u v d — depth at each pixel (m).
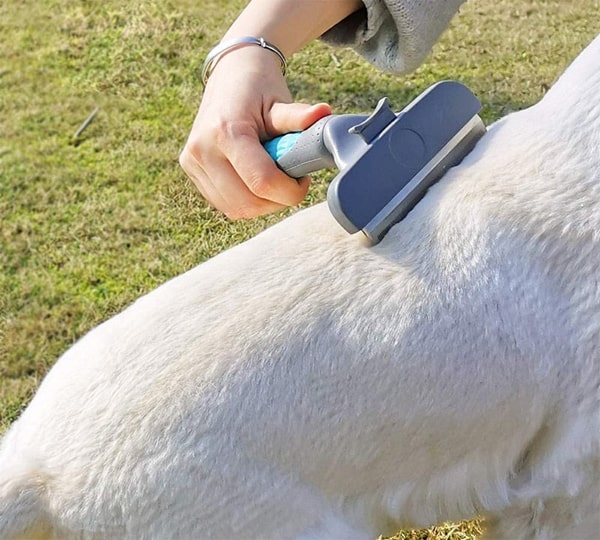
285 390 1.18
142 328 1.27
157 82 3.56
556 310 1.19
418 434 1.20
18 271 2.86
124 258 2.86
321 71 3.45
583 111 1.21
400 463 1.23
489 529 1.37
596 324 1.18
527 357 1.19
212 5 3.93
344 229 1.24
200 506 1.18
